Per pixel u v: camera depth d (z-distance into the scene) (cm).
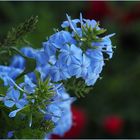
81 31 97
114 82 241
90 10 241
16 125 99
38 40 212
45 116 97
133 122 242
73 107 212
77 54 95
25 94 95
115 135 240
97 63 96
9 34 102
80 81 100
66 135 207
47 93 94
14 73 102
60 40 97
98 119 238
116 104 241
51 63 100
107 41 98
